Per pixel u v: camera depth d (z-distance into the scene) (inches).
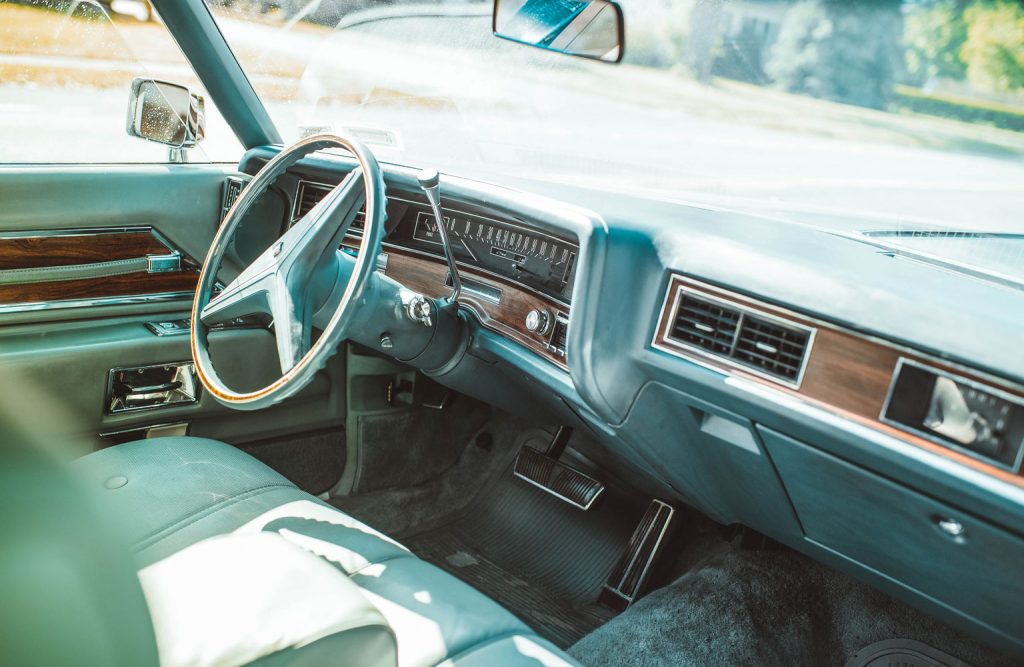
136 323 86.1
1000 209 82.2
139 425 84.2
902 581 64.7
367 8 105.7
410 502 105.2
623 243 58.7
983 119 274.4
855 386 48.7
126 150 87.7
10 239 76.3
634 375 61.2
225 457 65.2
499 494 106.7
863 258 59.1
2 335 77.1
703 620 80.3
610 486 102.7
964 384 44.4
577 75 318.0
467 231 78.8
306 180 92.4
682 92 402.3
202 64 90.9
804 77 388.2
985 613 59.5
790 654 77.4
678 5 388.5
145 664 28.8
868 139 334.6
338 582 40.1
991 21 272.5
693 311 56.6
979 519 47.4
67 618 27.1
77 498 30.5
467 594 50.9
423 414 107.1
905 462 46.9
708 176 97.4
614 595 90.0
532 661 44.7
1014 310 47.7
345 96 106.8
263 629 34.5
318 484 100.1
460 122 109.0
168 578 38.0
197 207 89.7
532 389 81.8
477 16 130.3
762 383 53.0
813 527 66.1
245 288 60.7
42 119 80.6
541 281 71.4
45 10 78.4
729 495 71.9
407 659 44.3
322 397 97.8
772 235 63.4
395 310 65.8
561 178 85.9
